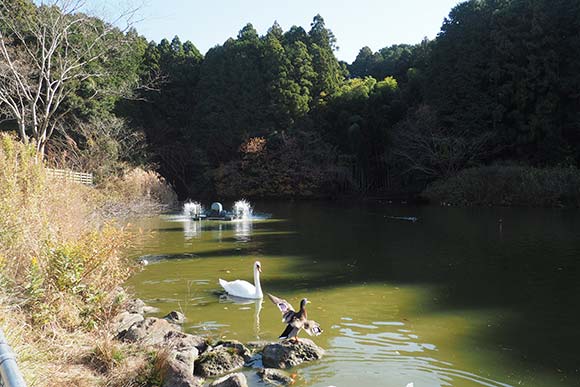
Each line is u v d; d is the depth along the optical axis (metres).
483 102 37.81
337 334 7.28
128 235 9.85
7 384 1.76
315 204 38.38
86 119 32.97
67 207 10.02
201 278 11.18
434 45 44.38
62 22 19.75
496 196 32.09
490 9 40.03
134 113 47.09
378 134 46.09
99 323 6.72
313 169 45.12
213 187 47.38
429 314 8.29
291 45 53.53
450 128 39.00
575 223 20.69
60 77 20.48
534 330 7.45
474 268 11.99
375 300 9.23
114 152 31.56
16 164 8.55
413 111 42.81
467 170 34.97
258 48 52.31
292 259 13.64
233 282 9.66
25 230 6.91
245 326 7.70
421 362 6.20
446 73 40.28
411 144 38.78
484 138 36.16
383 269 12.09
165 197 33.25
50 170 12.21
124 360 5.46
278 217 26.86
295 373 5.84
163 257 13.95
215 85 50.91
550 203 30.08
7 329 4.58
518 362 6.21
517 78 36.47
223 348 6.33
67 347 5.55
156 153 45.69
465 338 7.09
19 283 6.21
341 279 11.04
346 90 51.56
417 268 12.12
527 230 18.77
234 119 49.41
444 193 34.88
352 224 22.64
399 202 37.09
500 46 37.16
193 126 50.72
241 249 15.43
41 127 19.72
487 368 6.02
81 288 6.68
